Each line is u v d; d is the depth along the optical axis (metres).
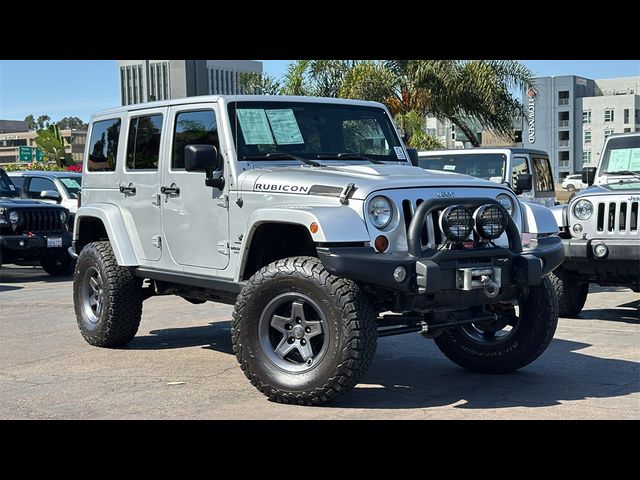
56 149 33.69
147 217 7.05
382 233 5.29
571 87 104.38
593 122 104.25
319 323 5.27
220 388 5.92
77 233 7.91
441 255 5.25
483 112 19.73
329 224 5.12
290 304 5.44
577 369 6.52
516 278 5.58
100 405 5.46
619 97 102.56
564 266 8.77
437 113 20.03
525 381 6.13
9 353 7.33
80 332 8.41
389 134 7.05
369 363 5.16
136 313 7.43
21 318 9.45
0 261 13.30
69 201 16.06
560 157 105.81
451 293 5.43
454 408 5.34
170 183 6.75
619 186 8.95
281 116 6.50
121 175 7.40
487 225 5.45
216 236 6.28
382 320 5.69
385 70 19.45
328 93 19.98
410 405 5.41
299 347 5.35
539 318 6.12
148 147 7.10
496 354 6.33
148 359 7.03
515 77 20.00
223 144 6.21
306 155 6.47
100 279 7.47
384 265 5.10
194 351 7.39
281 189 5.70
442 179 5.71
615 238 8.52
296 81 19.83
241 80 20.45
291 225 5.65
